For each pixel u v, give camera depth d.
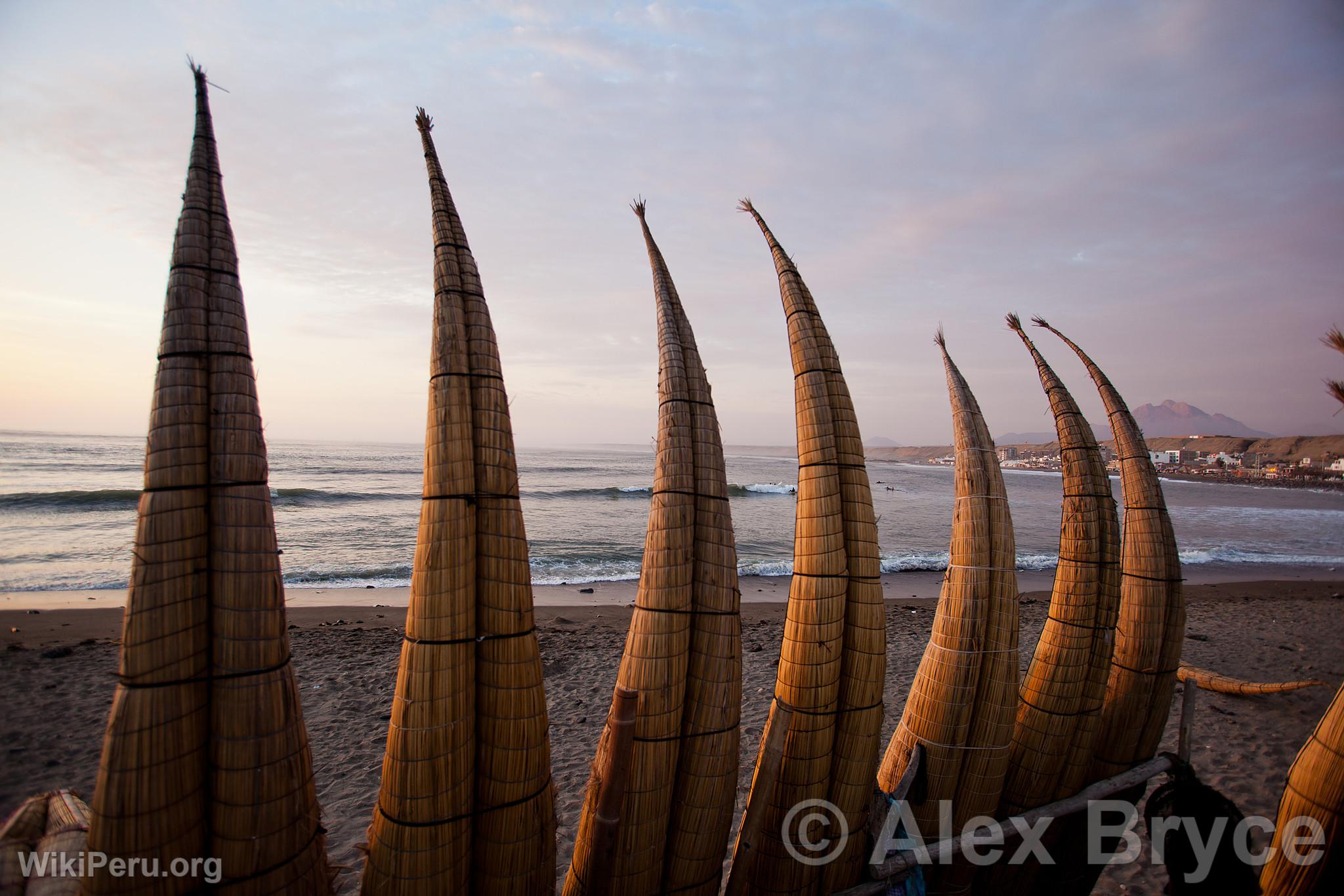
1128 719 3.39
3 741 6.33
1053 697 3.23
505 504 2.24
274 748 1.87
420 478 45.38
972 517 2.99
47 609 11.62
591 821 2.46
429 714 2.07
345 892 4.64
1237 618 13.53
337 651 9.73
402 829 2.06
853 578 2.73
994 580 2.97
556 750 6.96
